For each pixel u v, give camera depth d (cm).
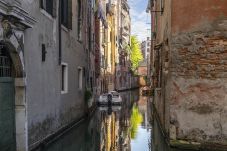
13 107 963
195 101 1073
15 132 973
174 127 1098
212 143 1051
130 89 7012
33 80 1061
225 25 1043
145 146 1218
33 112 1058
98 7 3077
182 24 1091
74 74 1728
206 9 1058
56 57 1355
